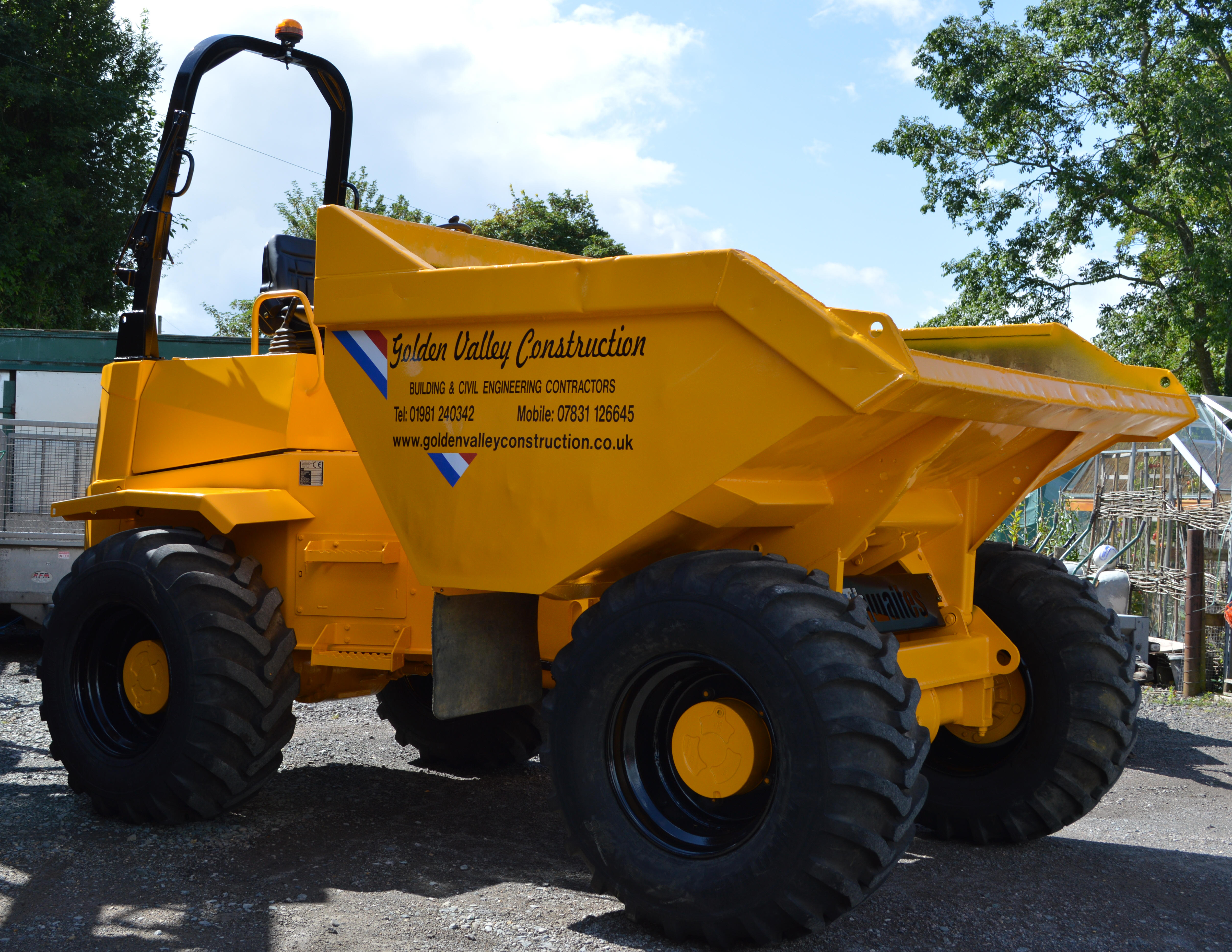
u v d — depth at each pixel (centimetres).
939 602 452
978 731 471
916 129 2678
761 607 318
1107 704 441
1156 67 2428
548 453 353
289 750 616
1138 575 1155
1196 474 1131
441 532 377
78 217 2595
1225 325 2455
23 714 700
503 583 363
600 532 343
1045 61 2489
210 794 439
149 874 384
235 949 314
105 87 2653
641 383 335
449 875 392
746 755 333
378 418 392
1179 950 334
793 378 307
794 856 307
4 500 975
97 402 1169
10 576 970
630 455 337
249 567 458
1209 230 2475
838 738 306
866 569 438
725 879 317
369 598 443
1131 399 423
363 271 392
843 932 340
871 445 344
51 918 338
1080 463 452
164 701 460
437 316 374
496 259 494
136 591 452
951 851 446
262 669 441
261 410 472
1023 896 383
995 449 405
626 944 328
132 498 468
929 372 308
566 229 3509
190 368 501
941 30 2598
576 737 348
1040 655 449
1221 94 2316
